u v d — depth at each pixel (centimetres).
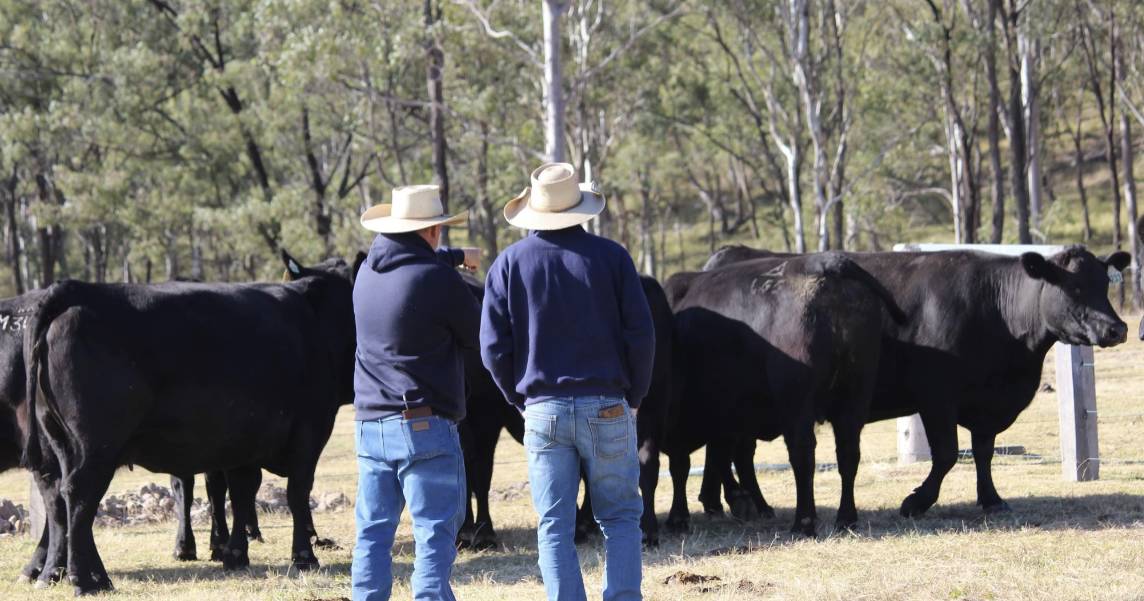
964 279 1073
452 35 3506
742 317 1038
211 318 923
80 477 861
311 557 971
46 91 4616
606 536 612
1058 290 1029
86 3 4412
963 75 4159
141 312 888
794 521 1044
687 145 6247
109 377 864
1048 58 4750
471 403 1069
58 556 920
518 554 1017
